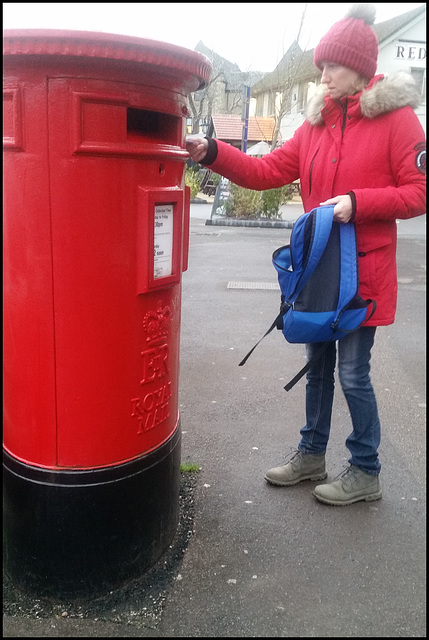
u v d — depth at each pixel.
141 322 2.01
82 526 2.04
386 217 2.35
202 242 11.74
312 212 2.31
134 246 1.91
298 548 2.41
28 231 1.84
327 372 2.83
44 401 1.97
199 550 2.38
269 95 36.59
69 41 1.61
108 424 2.01
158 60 1.73
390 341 5.50
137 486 2.12
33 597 2.14
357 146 2.42
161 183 1.96
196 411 3.74
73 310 1.89
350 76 2.38
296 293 2.45
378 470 2.79
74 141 1.73
